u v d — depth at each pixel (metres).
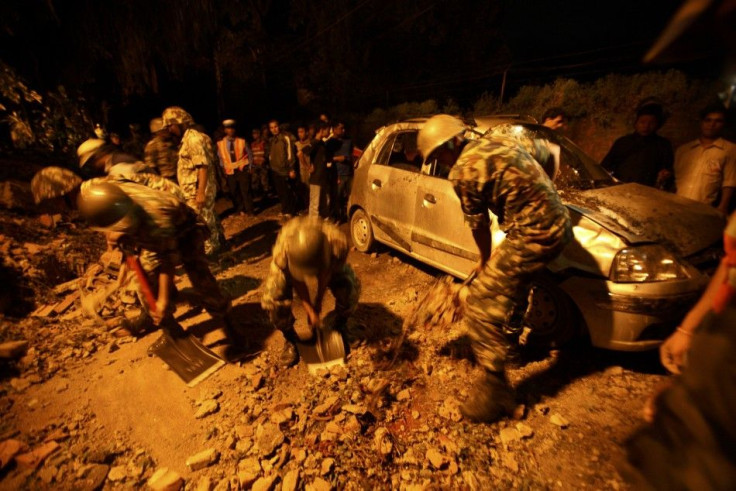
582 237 2.97
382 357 3.31
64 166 7.64
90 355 3.46
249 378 3.11
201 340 3.66
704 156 3.67
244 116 20.44
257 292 4.62
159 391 3.01
